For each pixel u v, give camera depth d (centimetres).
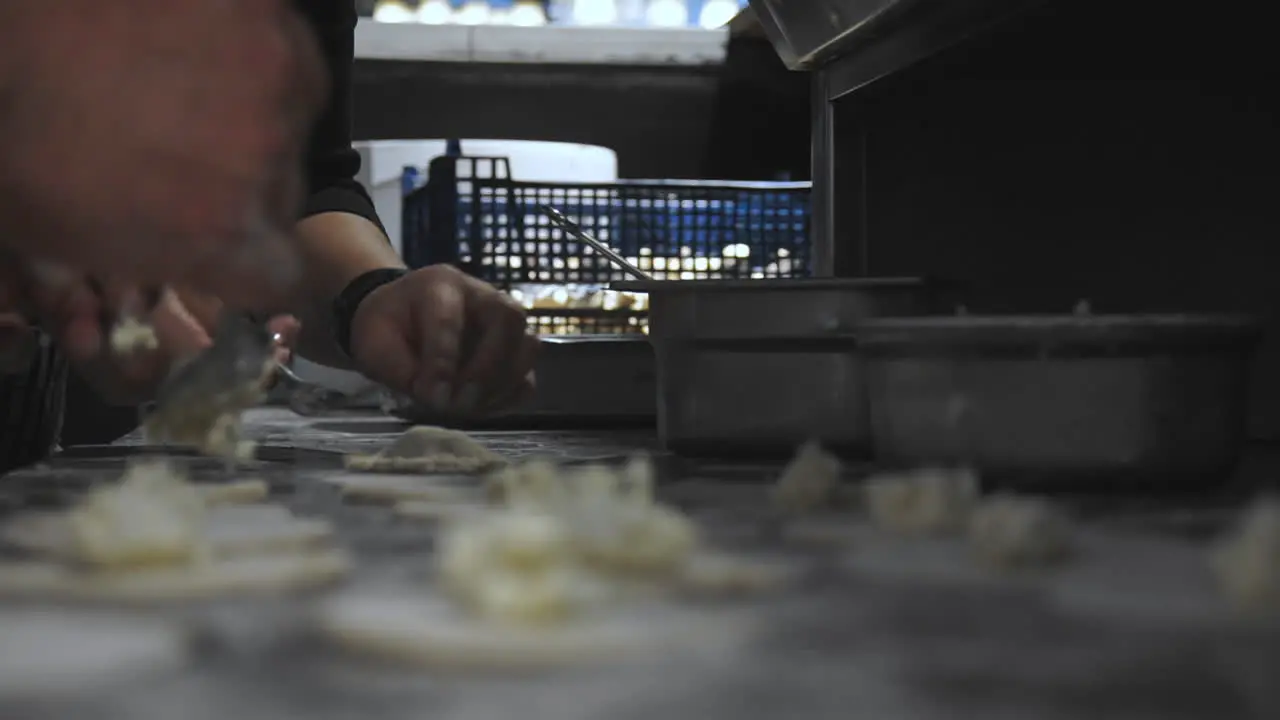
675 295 88
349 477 76
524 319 106
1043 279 114
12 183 56
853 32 115
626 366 131
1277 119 100
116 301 87
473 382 105
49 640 32
